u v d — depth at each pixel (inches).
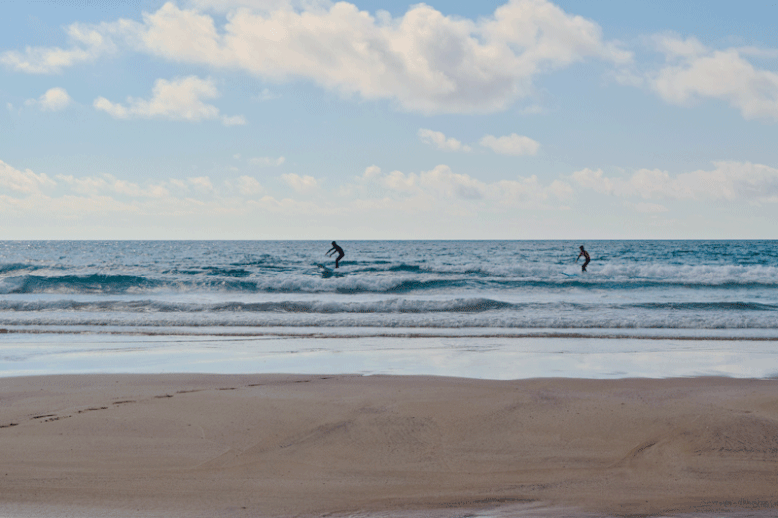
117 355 384.8
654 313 557.0
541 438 199.5
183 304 611.2
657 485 161.5
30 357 376.5
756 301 684.7
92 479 164.6
